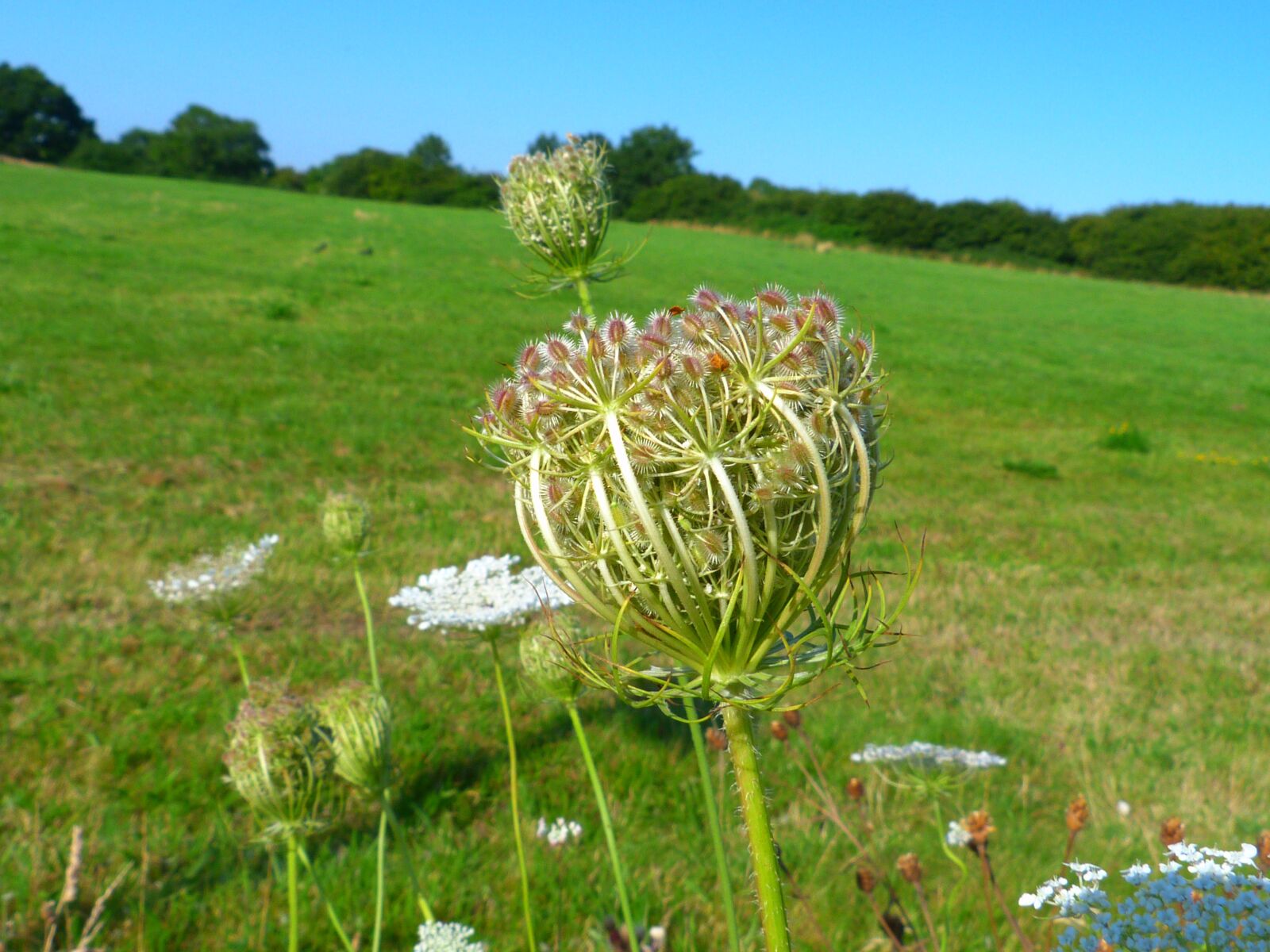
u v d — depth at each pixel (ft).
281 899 11.85
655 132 264.52
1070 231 216.33
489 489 35.81
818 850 13.52
